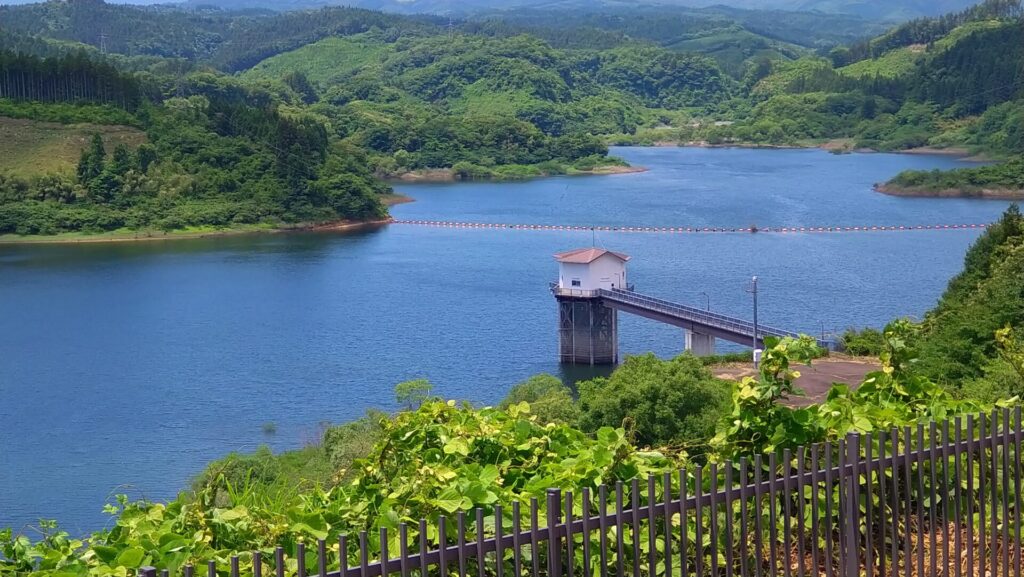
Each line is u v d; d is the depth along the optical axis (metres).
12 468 70.19
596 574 10.91
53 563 11.03
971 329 45.22
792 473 11.94
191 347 107.06
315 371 96.00
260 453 56.28
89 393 90.12
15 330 117.25
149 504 12.44
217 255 172.50
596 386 50.34
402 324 115.00
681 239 169.38
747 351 85.31
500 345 105.38
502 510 11.05
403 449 13.23
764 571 12.37
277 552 9.26
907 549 11.98
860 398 14.47
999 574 13.25
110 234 197.38
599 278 98.19
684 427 46.00
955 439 12.25
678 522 11.68
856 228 174.25
